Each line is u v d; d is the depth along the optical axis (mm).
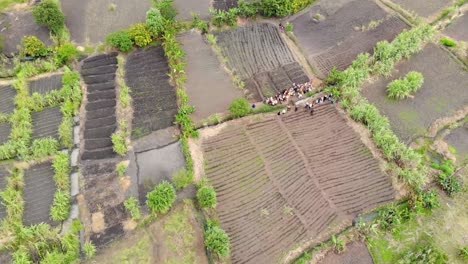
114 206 29859
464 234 29375
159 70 38500
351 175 32188
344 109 36219
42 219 29234
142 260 27422
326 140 34156
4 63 38688
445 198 31141
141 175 31516
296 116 35500
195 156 32375
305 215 29781
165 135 33875
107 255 27672
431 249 27641
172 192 29266
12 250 27625
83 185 30906
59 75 37938
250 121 34812
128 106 35625
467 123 35812
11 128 34281
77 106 35500
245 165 32219
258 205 30141
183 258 27469
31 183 31141
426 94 37688
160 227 28906
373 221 29453
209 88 37219
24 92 35969
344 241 28453
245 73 38719
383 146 33094
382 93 37594
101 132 34000
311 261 27516
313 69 39250
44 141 32281
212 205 28828
